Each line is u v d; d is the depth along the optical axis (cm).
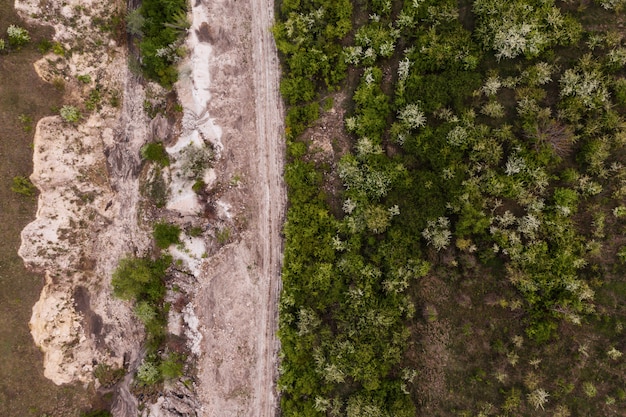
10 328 2294
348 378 2388
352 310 2342
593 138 2175
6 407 2278
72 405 2414
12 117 2272
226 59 2502
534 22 2189
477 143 2219
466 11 2312
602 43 2184
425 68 2309
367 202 2358
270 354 2505
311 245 2394
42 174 2338
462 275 2295
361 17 2398
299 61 2395
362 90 2355
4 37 2255
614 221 2195
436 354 2325
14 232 2303
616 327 2155
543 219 2202
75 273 2488
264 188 2509
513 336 2234
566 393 2177
